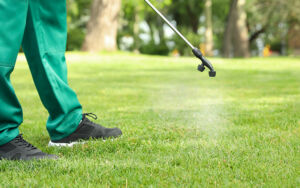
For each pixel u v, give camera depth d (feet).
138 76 26.48
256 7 89.25
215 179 5.51
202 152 6.93
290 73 30.83
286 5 86.74
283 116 10.99
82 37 85.05
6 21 6.29
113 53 53.98
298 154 6.88
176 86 20.16
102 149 7.26
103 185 5.27
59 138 7.54
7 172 5.89
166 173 5.79
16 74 25.91
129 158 6.61
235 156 6.70
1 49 6.23
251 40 113.60
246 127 9.46
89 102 14.40
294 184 5.32
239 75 28.35
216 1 108.68
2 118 6.48
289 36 104.42
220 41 125.70
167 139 8.27
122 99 15.20
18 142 6.66
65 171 5.92
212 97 15.78
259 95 16.60
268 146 7.41
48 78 6.97
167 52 84.64
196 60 44.11
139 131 8.92
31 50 6.89
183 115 11.24
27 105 13.70
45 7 6.91
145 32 119.34
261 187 5.24
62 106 7.25
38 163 6.24
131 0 73.00
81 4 100.07
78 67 33.53
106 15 55.42
